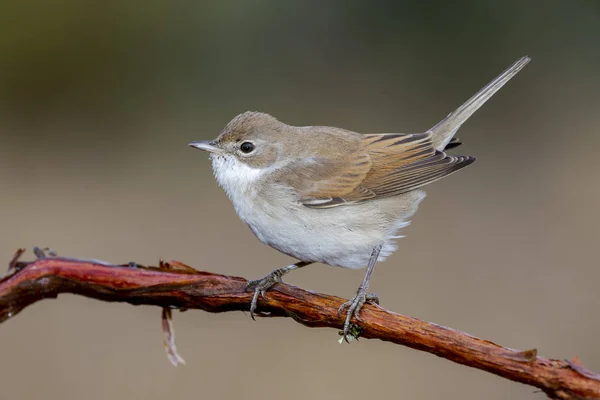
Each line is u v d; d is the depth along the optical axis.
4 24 16.48
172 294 4.52
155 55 17.30
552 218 14.27
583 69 17.16
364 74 18.03
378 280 12.59
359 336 4.65
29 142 16.64
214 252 13.63
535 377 4.07
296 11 17.58
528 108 17.30
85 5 16.72
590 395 3.97
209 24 17.31
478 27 17.55
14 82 16.98
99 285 4.34
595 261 13.02
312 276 12.66
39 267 4.27
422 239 13.79
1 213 14.51
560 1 17.03
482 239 13.74
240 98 17.53
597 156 15.75
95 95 17.20
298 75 17.72
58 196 15.14
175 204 15.05
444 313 11.86
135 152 16.47
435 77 17.91
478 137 16.67
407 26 17.91
